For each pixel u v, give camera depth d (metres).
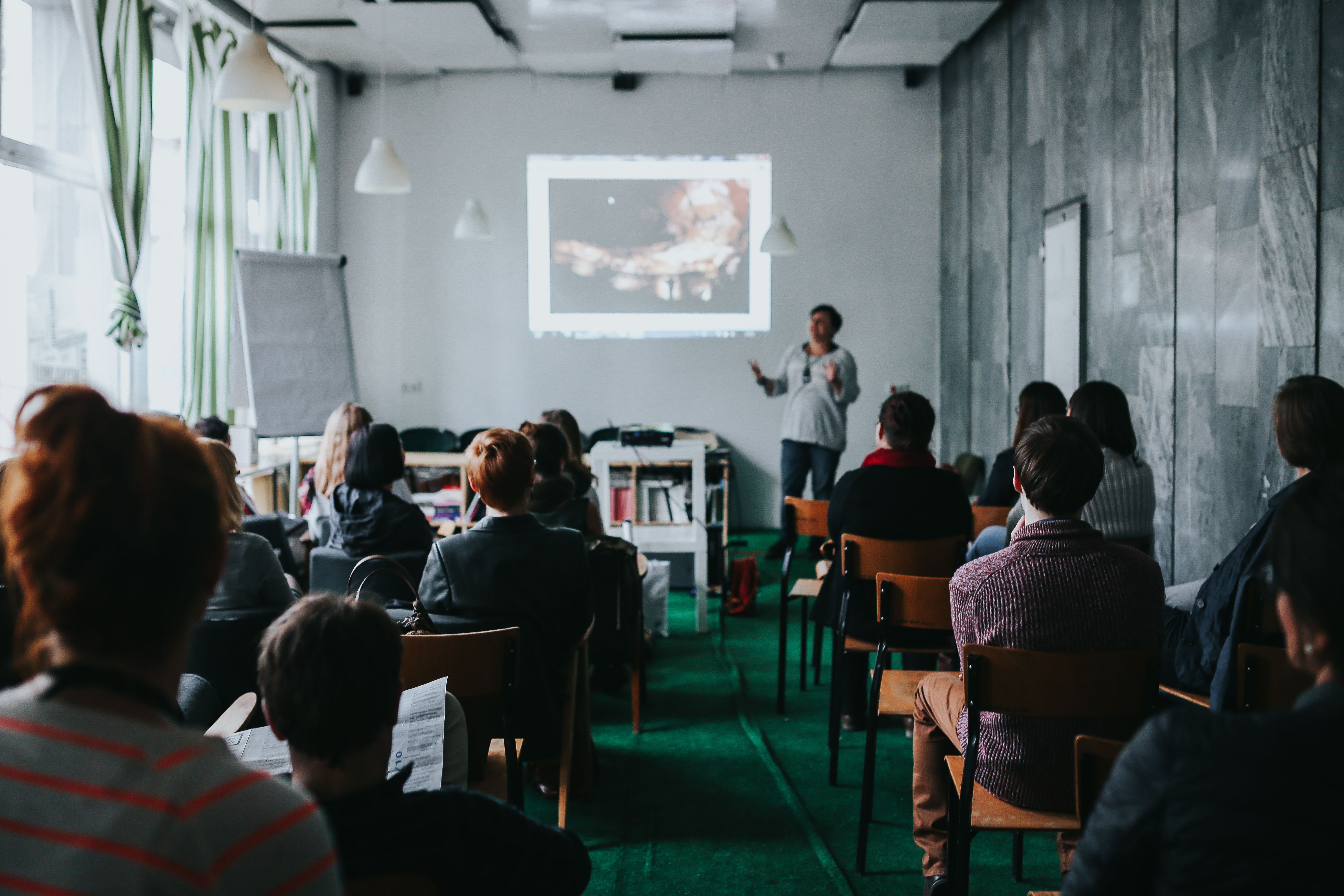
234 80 4.22
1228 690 1.85
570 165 8.02
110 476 0.66
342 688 1.03
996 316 6.64
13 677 0.71
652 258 8.06
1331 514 0.85
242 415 6.46
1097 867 0.94
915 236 8.07
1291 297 3.33
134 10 4.89
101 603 0.65
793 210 8.07
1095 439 1.88
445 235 8.08
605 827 2.84
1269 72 3.46
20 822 0.61
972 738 1.85
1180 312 4.14
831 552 3.66
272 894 0.62
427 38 6.69
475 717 2.15
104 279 5.10
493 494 2.58
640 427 5.48
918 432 3.14
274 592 2.76
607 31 6.84
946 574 2.99
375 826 1.06
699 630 5.06
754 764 3.30
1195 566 4.03
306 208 7.35
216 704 2.11
